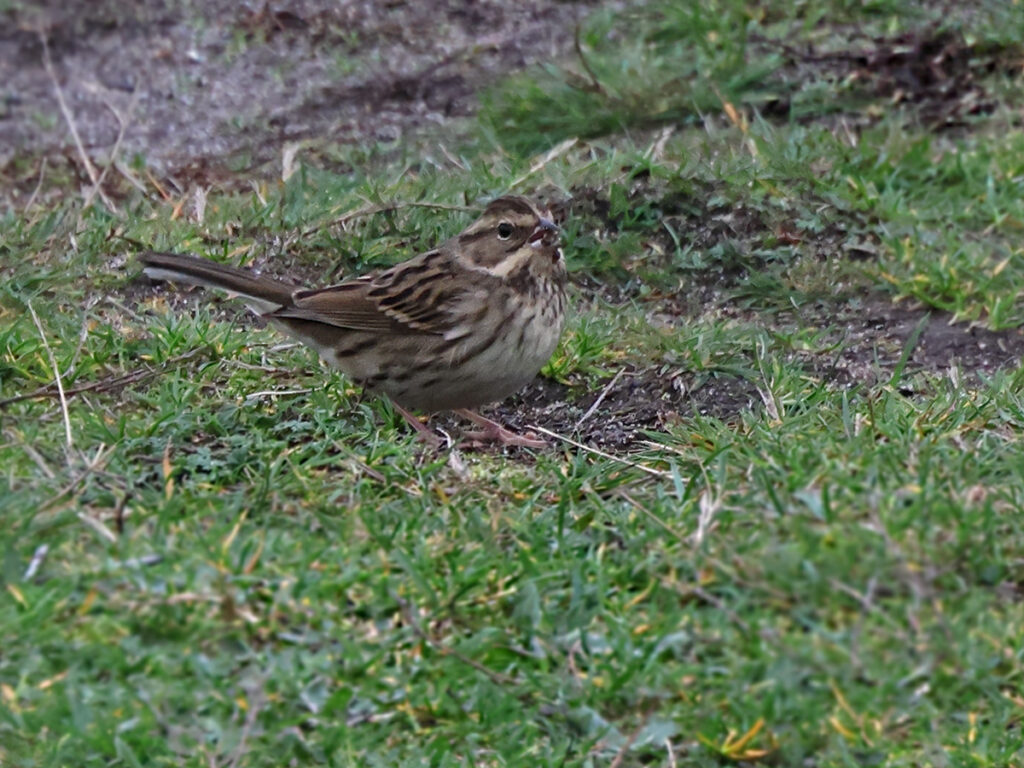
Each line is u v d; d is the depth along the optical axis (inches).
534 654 344.5
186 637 337.4
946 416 434.9
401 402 464.1
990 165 626.8
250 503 385.1
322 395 454.9
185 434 423.8
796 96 671.8
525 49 733.9
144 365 470.9
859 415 431.5
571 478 411.5
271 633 339.9
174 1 809.5
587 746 327.6
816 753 327.0
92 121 702.5
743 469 402.3
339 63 737.6
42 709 321.1
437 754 324.5
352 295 451.2
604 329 515.2
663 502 389.1
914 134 653.9
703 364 494.9
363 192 585.9
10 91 732.7
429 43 748.0
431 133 670.5
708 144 623.2
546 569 364.8
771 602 350.6
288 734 324.2
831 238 578.6
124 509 373.1
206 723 323.3
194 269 471.5
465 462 432.8
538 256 445.1
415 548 368.5
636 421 477.1
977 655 339.6
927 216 591.8
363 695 332.8
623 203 578.9
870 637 342.3
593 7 767.1
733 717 332.2
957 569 358.0
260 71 740.7
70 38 780.6
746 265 566.9
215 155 663.1
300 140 673.6
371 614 349.1
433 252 452.1
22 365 459.2
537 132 653.9
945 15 722.8
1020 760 325.7
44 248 545.3
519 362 452.1
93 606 339.9
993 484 389.7
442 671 339.9
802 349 514.3
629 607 353.1
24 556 351.6
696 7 718.5
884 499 370.6
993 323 529.3
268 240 559.2
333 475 410.3
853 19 725.9
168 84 733.3
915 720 332.5
